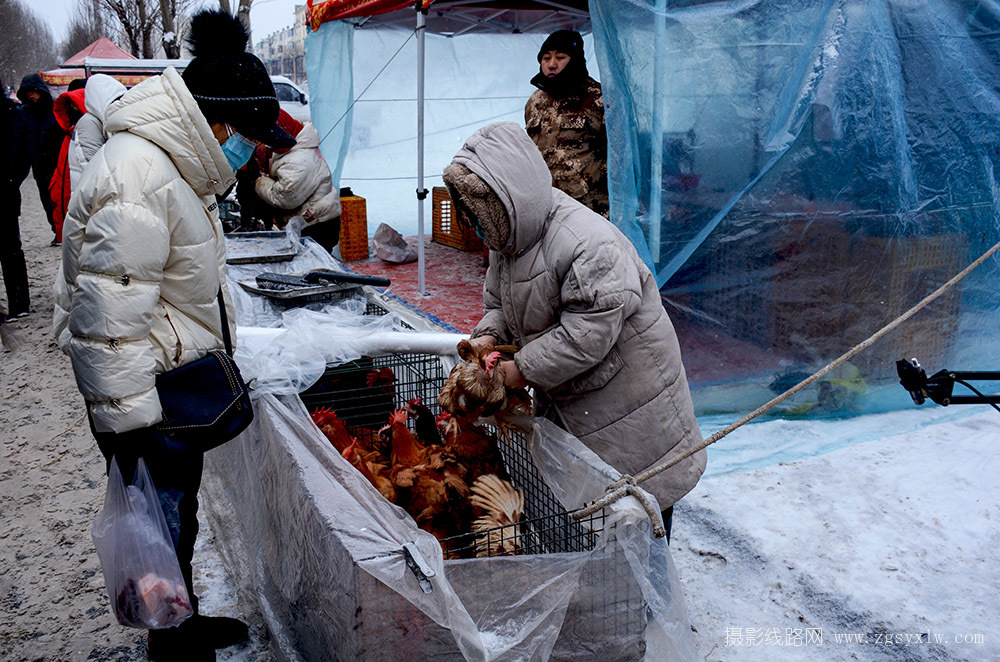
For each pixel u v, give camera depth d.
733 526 3.41
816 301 4.36
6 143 6.43
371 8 6.99
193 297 2.23
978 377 2.24
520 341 2.65
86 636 2.80
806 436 4.27
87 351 2.00
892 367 4.55
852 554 3.19
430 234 10.36
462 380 2.37
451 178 2.28
